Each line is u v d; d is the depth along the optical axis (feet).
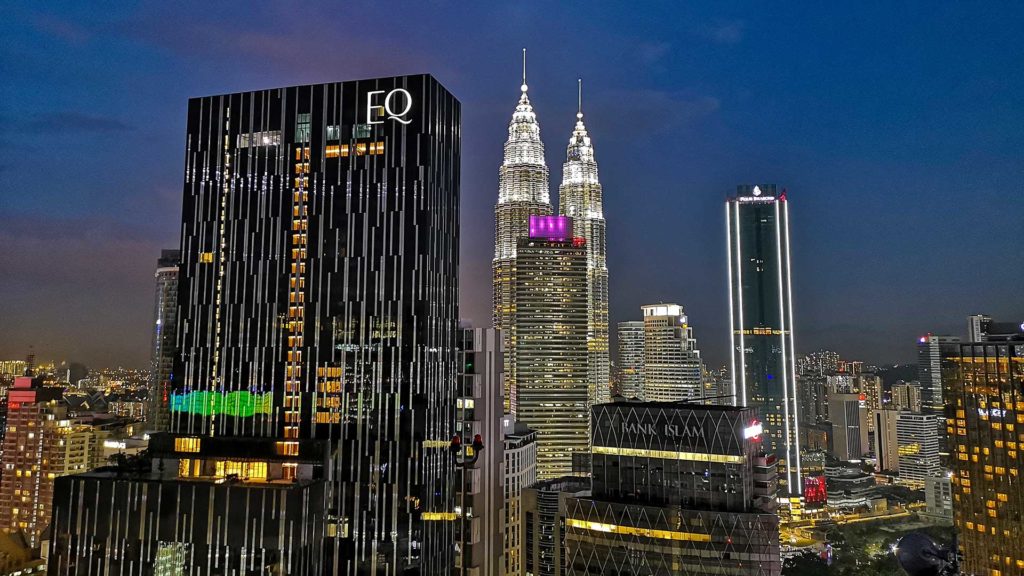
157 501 537.24
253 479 583.99
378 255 625.82
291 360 627.87
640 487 583.99
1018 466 618.44
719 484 557.33
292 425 617.21
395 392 606.14
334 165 647.97
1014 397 626.23
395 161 636.89
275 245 647.15
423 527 590.14
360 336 618.44
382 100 647.56
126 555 533.14
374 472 598.75
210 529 527.81
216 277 655.35
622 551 563.07
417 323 610.65
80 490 548.72
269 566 518.78
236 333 642.63
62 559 540.52
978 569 641.40
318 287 632.38
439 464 618.03
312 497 552.41
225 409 632.38
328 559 586.86
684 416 574.97
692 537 542.16
